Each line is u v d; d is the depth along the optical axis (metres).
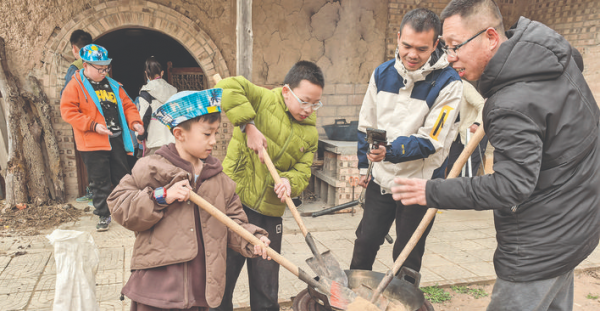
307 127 2.52
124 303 2.97
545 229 1.72
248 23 3.53
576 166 1.70
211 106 1.76
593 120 1.72
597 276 3.68
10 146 5.03
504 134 1.59
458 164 1.98
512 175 1.56
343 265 3.79
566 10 5.94
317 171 5.89
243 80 2.34
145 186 1.79
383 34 6.15
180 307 1.76
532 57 1.61
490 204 1.61
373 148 2.49
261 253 1.88
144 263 1.78
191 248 1.78
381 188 2.82
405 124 2.71
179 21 5.53
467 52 1.76
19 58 5.19
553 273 1.74
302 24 5.85
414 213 2.71
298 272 1.90
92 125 4.21
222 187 1.95
